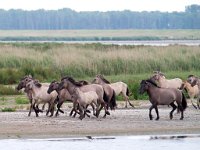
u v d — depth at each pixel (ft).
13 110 241.35
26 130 193.26
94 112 220.23
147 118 217.36
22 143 177.17
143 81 209.97
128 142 180.75
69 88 213.87
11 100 273.75
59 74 349.82
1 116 222.89
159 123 205.98
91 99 213.66
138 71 366.22
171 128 198.18
